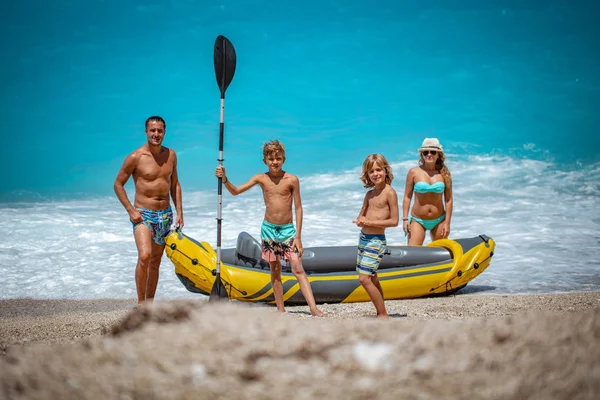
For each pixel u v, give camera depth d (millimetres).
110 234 20516
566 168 33906
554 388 3975
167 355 4496
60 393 4082
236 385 4031
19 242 19297
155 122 10539
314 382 4043
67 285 14656
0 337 7652
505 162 35812
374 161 9883
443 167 14188
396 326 5051
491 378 4078
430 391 3930
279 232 10953
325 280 12422
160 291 14242
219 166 10352
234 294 12297
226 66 10352
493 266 16047
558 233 20062
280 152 10828
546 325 4969
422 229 14359
